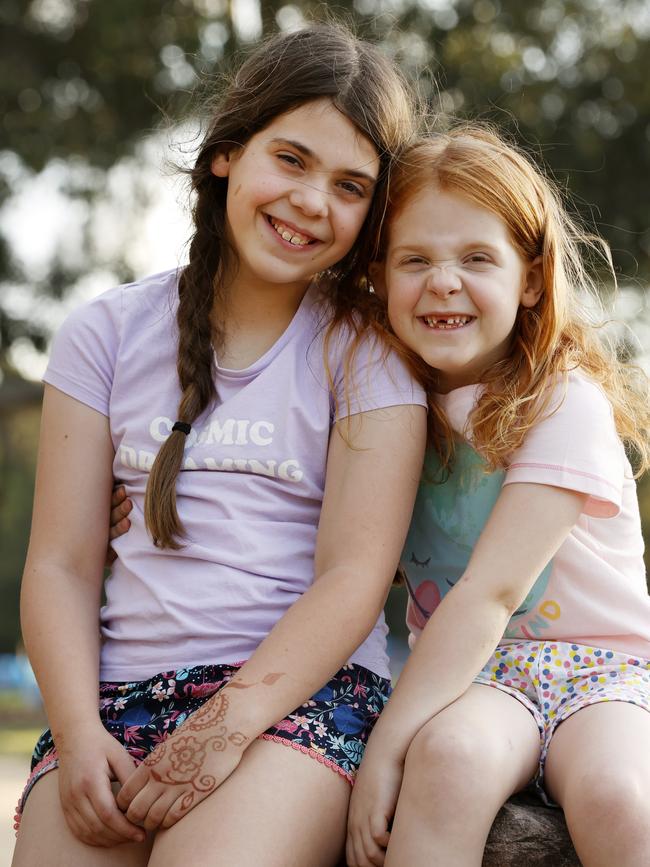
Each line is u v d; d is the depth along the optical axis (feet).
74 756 6.28
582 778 5.73
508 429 6.87
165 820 5.95
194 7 30.68
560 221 7.77
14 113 32.71
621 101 30.68
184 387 7.16
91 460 7.29
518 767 6.10
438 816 5.68
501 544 6.61
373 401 6.93
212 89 8.51
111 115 32.48
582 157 29.78
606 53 30.86
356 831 6.00
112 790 6.23
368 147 7.18
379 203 7.36
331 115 7.09
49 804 6.38
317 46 7.33
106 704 6.66
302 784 6.07
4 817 22.95
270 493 7.00
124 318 7.50
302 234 7.14
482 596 6.47
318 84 7.11
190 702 6.54
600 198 30.01
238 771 6.04
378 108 7.21
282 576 6.84
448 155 7.16
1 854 18.39
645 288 30.14
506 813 6.07
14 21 32.42
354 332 7.23
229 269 7.54
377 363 7.04
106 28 30.94
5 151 32.83
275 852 5.82
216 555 6.81
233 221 7.32
